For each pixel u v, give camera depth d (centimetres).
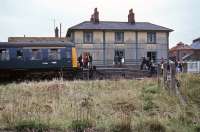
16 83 2384
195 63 3053
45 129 1100
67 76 2808
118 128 1130
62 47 2788
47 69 2762
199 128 1209
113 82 2220
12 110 1294
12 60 2700
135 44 4453
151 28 4506
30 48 2738
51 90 1919
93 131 1103
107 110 1473
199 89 1839
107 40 4394
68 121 1183
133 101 1669
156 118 1262
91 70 2795
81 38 4331
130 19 4625
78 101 1653
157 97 1731
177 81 1855
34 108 1404
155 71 2847
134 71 2908
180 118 1331
